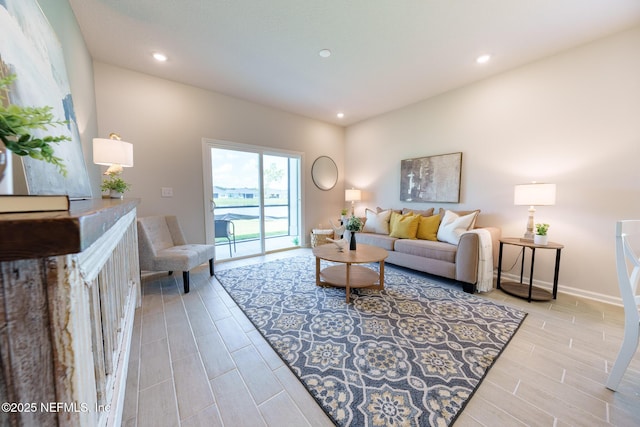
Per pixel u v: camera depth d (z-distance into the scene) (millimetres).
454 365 1402
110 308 979
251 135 3758
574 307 2139
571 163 2402
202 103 3279
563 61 2414
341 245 2619
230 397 1185
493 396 1189
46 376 431
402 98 3621
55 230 365
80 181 1499
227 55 2482
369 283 2357
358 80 3043
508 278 2873
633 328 1170
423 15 1922
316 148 4621
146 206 2938
